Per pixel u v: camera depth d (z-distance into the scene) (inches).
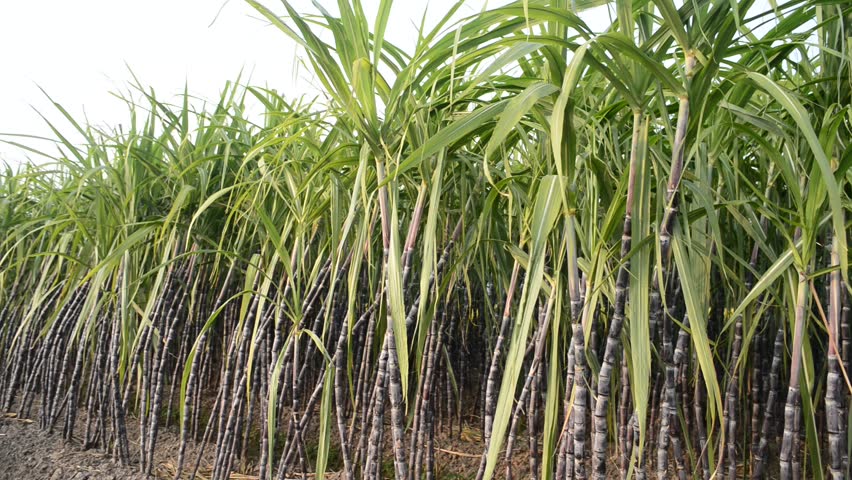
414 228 49.6
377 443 53.6
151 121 86.3
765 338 60.4
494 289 74.1
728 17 33.6
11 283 117.2
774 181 50.6
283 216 71.1
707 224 51.4
